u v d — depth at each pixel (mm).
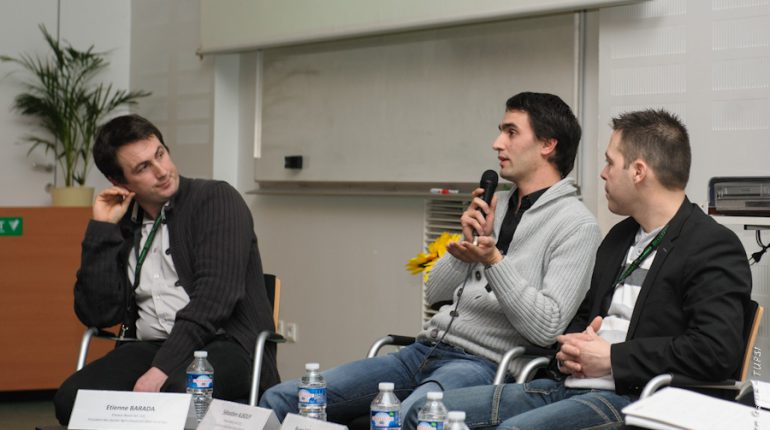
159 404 2543
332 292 5211
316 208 5309
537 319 2662
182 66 5945
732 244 2359
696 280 2354
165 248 3219
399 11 4469
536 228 2873
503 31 4281
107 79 6297
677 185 2482
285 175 5363
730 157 3404
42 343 5258
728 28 3410
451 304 3080
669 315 2396
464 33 4438
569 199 2898
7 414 5016
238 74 5777
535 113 2949
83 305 3252
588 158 4000
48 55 6062
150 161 3129
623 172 2508
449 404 2459
